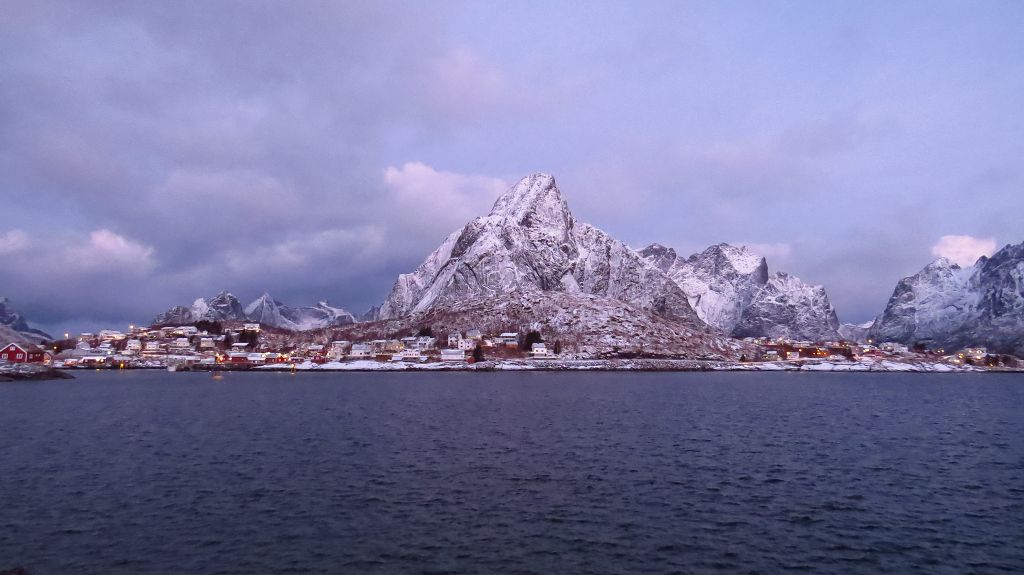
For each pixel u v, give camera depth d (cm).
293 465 5341
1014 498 4456
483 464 5428
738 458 5825
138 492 4394
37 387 15800
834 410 10706
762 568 3116
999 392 17150
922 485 4828
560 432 7381
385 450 6088
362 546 3350
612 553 3294
